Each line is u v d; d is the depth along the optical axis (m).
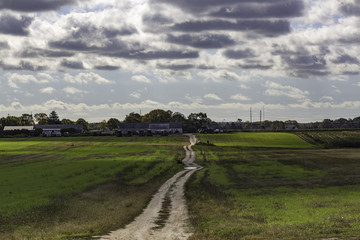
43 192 48.91
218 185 55.88
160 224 31.34
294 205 38.31
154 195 48.97
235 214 34.38
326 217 31.17
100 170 73.31
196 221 32.03
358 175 64.12
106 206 40.16
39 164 83.94
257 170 74.31
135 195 48.50
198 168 83.12
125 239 26.22
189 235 27.16
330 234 25.00
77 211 37.03
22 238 27.09
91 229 29.41
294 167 77.69
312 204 38.47
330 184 54.28
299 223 29.17
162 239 26.09
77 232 28.61
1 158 98.62
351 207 35.94
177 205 40.88
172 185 58.03
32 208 38.28
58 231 28.92
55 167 78.00
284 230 26.61
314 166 78.50
